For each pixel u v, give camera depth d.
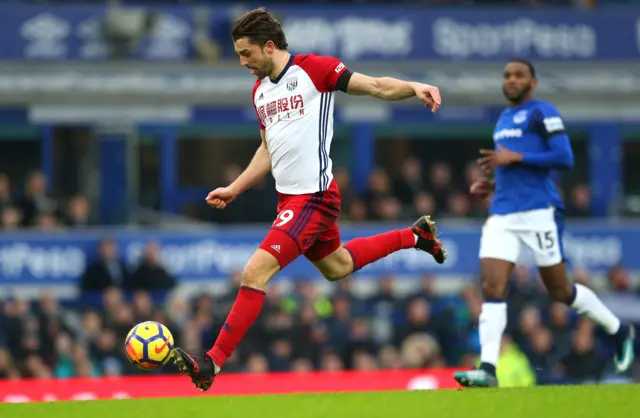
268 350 51.88
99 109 70.19
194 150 81.44
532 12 76.50
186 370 22.75
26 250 60.22
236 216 67.19
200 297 53.28
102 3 75.06
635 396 22.30
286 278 61.00
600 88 74.25
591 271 64.75
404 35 75.06
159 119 70.81
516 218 29.91
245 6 73.38
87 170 75.31
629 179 84.88
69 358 51.34
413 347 52.06
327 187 23.92
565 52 76.94
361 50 74.69
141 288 56.66
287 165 23.88
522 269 56.31
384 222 64.19
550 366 51.69
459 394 22.98
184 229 65.94
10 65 71.44
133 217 69.81
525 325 52.44
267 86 23.94
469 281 62.72
